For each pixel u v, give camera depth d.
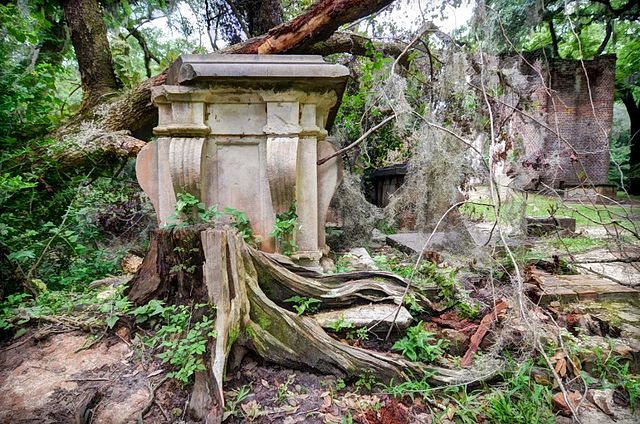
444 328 2.13
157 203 2.61
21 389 1.66
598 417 1.60
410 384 1.67
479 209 5.31
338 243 4.14
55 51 5.76
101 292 2.61
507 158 3.18
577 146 10.91
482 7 2.91
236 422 1.47
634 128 13.93
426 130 3.23
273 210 2.56
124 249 4.00
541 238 4.18
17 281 2.60
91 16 4.75
